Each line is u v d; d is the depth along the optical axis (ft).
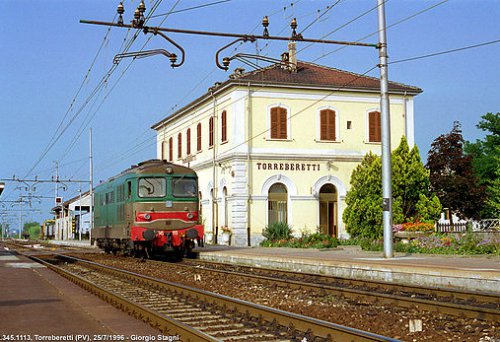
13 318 36.70
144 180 86.33
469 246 74.54
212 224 133.59
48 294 49.24
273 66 130.41
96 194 119.44
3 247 199.82
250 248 107.96
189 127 152.25
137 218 85.66
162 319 33.12
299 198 124.88
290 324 32.78
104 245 115.03
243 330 33.06
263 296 47.78
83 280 55.57
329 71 136.05
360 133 129.70
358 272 61.00
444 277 51.62
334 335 29.71
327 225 127.13
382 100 69.46
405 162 102.78
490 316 34.30
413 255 73.92
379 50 69.62
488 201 120.26
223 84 126.00
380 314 37.37
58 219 333.83
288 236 114.62
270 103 125.59
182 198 87.40
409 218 101.09
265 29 62.44
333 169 127.34
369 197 102.37
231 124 124.77
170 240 85.87
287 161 125.08
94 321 35.58
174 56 61.26
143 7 56.95
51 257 113.91
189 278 63.87
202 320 36.35
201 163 140.97
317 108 127.95
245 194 122.21
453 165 126.93
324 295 46.96
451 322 34.50
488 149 159.43
